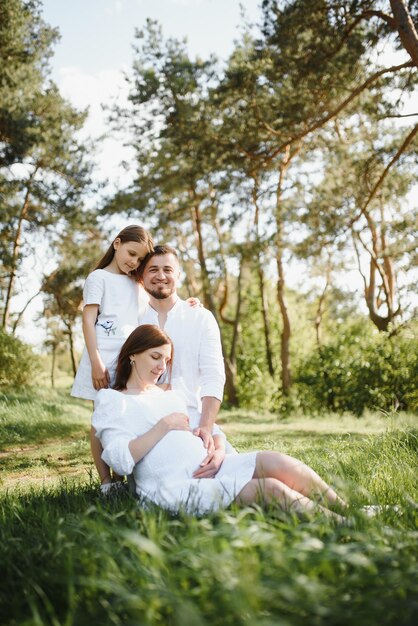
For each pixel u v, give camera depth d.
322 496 3.12
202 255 26.12
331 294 28.36
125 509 3.13
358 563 2.07
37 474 6.73
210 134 14.84
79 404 15.93
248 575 1.92
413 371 17.23
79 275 30.84
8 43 19.33
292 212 16.62
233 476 3.37
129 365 3.88
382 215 21.92
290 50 12.60
